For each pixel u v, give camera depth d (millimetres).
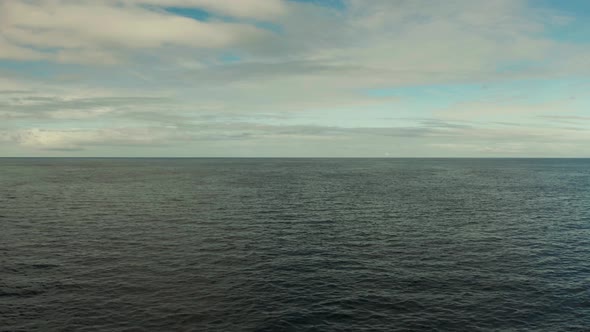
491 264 31266
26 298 23578
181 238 38812
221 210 55812
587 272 29438
